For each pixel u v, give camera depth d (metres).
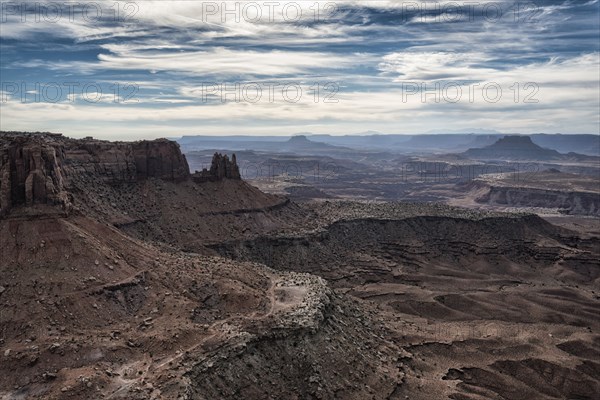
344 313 149.12
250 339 109.31
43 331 98.75
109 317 107.19
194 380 95.19
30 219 114.88
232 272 141.88
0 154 117.38
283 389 107.44
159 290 119.19
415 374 137.75
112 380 91.94
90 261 114.62
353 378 120.06
